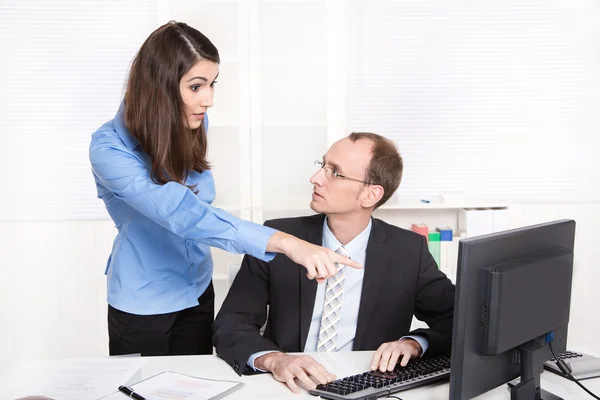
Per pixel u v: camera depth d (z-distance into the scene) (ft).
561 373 5.55
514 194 12.57
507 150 12.48
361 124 12.37
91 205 12.43
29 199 12.34
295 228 6.89
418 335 5.90
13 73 12.12
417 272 6.81
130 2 12.12
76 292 12.57
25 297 12.51
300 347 6.59
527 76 12.35
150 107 6.05
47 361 5.71
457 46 12.29
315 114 12.02
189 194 5.73
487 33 12.26
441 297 6.71
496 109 12.40
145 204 5.89
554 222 5.19
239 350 5.73
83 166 12.35
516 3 12.23
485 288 4.46
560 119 12.45
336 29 11.51
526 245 4.83
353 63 12.27
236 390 5.18
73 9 12.07
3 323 12.51
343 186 6.33
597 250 12.72
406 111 12.37
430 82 12.33
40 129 12.24
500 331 4.48
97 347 12.70
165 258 7.02
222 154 11.68
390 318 6.68
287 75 11.93
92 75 12.21
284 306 6.68
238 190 11.78
